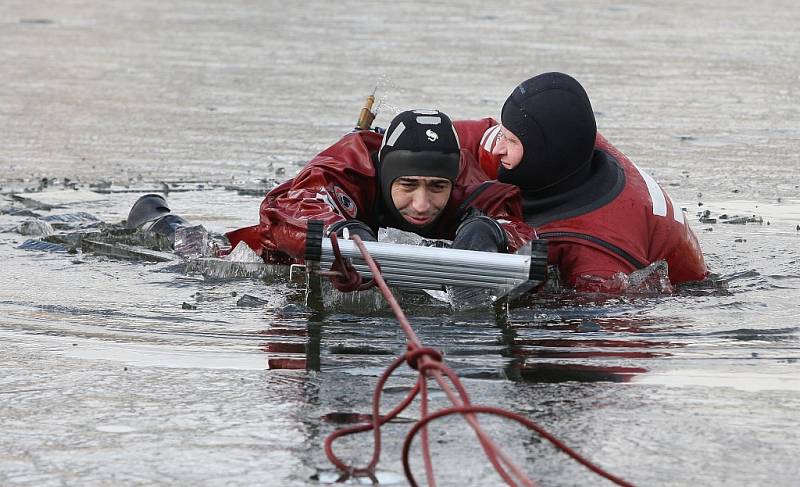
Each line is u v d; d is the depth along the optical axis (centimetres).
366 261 1603
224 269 2161
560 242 2048
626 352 1681
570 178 2106
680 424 1391
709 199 2989
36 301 1952
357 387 1510
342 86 4744
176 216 2492
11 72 5059
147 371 1582
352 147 2078
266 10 7512
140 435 1351
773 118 4250
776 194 3062
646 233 2084
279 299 1973
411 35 6303
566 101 2081
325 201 1989
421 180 1955
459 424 1380
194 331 1777
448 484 1216
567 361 1630
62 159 3447
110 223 2622
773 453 1309
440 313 1881
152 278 2134
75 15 7138
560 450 1309
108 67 5234
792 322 1853
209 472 1248
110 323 1822
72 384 1527
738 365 1625
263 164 3406
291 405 1445
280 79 4931
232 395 1483
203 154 3544
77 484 1220
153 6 7688
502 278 1748
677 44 6088
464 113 3991
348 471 1242
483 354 1659
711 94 4712
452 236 2055
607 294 1998
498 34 6356
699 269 2164
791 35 6500
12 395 1484
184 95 4575
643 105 4434
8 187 3061
